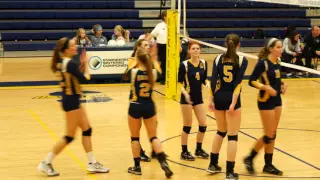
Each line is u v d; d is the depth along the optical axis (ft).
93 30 49.75
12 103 39.34
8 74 52.49
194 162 25.14
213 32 72.18
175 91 40.96
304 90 45.47
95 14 71.36
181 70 24.68
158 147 22.30
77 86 22.25
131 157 26.13
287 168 24.26
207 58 65.05
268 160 23.57
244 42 71.46
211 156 23.24
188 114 24.97
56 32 69.05
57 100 40.57
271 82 22.45
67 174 23.44
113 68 47.55
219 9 74.84
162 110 36.76
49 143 28.60
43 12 70.03
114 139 29.45
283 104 39.58
